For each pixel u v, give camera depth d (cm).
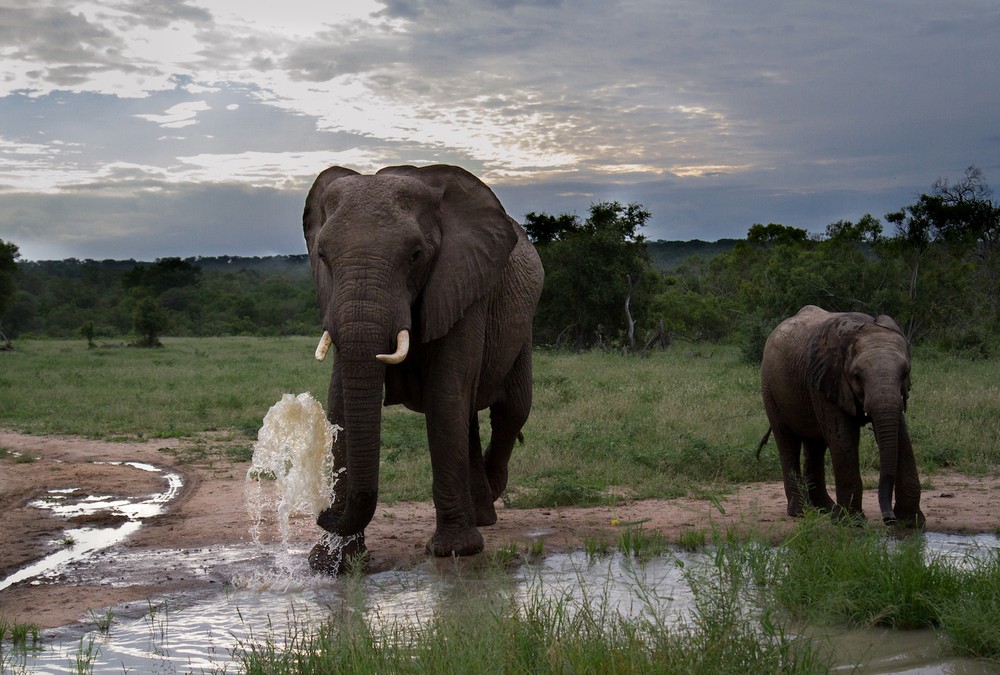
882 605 553
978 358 2897
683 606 579
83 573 706
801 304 3425
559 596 597
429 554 721
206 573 696
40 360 3566
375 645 473
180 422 1639
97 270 14512
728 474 1066
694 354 3591
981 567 600
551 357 3309
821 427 832
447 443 702
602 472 1067
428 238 662
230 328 8162
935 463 1093
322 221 675
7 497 1016
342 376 638
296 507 665
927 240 3525
